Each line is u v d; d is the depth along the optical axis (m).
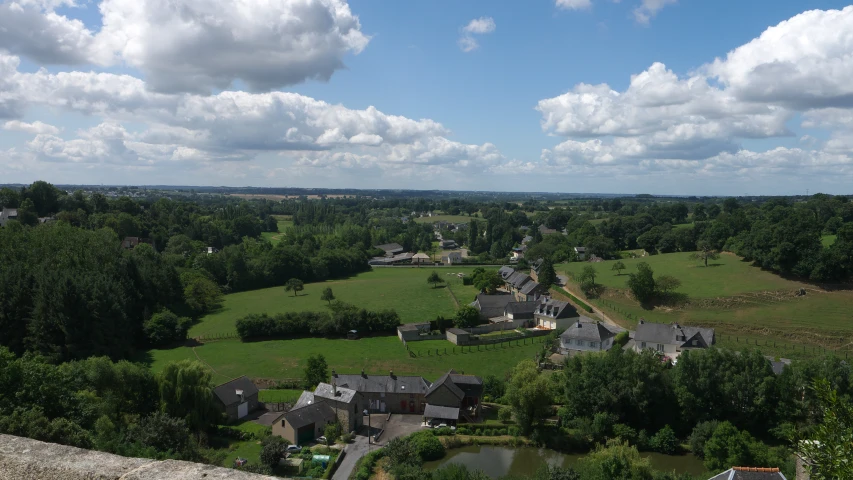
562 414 62.19
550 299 115.62
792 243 109.06
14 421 35.19
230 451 55.16
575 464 51.19
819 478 13.98
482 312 114.19
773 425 57.12
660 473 45.75
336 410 62.06
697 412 58.91
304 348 93.31
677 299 107.75
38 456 10.25
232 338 99.75
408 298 132.62
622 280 124.62
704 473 48.62
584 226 195.75
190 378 59.00
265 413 66.88
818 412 55.50
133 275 103.12
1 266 88.94
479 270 148.62
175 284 115.56
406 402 68.69
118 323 86.25
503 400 69.75
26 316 81.69
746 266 121.25
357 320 102.12
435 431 60.78
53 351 78.69
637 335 88.75
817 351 83.88
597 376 61.81
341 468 51.88
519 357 88.06
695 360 61.12
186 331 98.94
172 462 9.89
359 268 180.75
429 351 91.44
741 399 58.28
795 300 101.06
